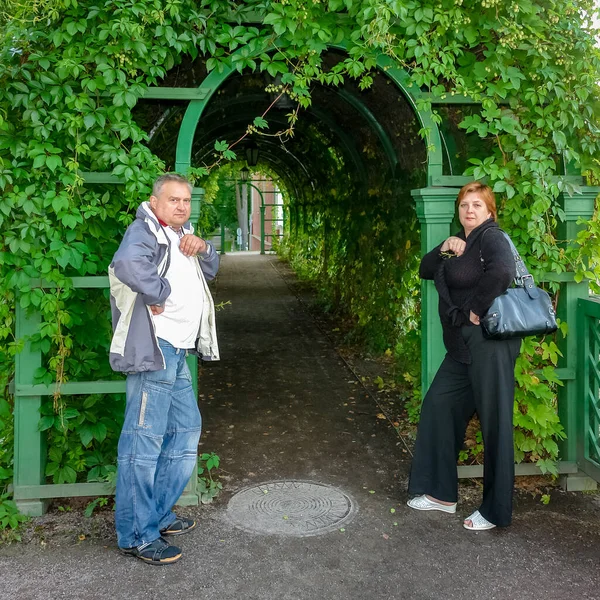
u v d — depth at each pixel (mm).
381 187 6898
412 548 3203
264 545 3230
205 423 5191
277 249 22078
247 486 3977
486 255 3203
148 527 3072
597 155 3863
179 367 3207
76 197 3479
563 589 2844
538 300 3264
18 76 3303
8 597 2783
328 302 10367
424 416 3600
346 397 5883
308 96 3609
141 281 2742
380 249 6988
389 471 4230
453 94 3691
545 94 3627
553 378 3877
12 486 3660
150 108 4312
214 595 2795
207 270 3242
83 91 3375
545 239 3787
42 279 3463
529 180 3721
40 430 3545
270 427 5098
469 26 3586
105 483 3637
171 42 3314
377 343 7062
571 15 3680
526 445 3920
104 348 3816
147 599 2766
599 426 3805
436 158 3781
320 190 11602
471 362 3328
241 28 3465
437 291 3480
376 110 5465
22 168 3373
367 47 3504
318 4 3492
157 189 3035
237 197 29484
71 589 2846
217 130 9367
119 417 3816
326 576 2945
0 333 3436
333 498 3797
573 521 3520
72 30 3221
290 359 7309
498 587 2857
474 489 3900
